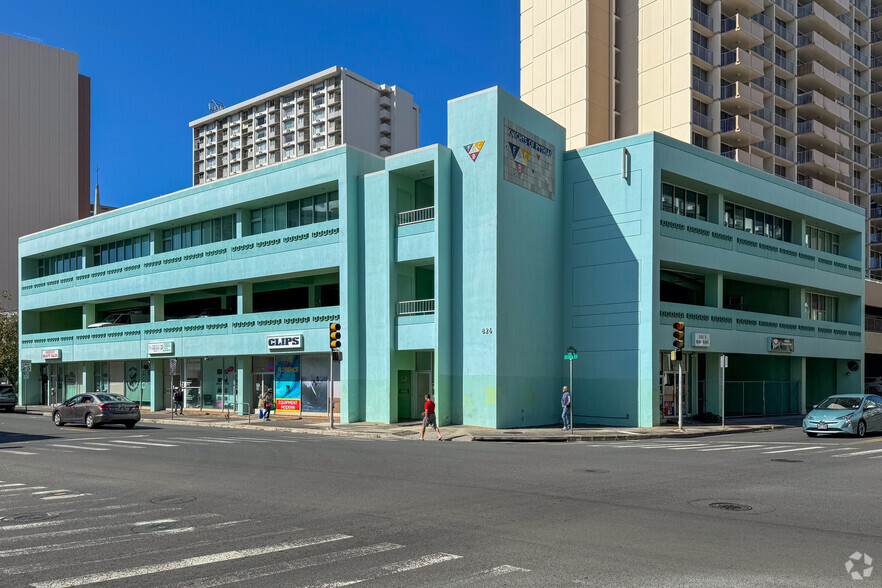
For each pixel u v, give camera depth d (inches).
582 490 458.3
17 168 3166.8
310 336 1294.3
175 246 1640.0
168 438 919.7
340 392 1253.7
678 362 1045.8
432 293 1294.3
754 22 2230.6
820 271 1584.6
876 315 1925.4
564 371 1235.2
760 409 1482.5
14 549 306.8
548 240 1226.6
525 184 1172.5
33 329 2091.5
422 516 371.6
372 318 1212.5
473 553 291.6
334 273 1353.3
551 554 289.1
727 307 1611.7
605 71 2266.2
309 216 1357.0
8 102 3169.3
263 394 1346.0
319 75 4825.3
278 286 1485.0
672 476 528.4
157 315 1659.7
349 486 480.7
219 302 1688.0
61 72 3378.4
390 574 260.1
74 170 3378.4
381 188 1217.4
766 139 2352.4
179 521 366.0
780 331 1456.7
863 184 2824.8
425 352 1241.4
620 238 1186.6
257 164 5187.0
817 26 2544.3
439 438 925.8
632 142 1186.0
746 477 522.6
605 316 1192.8
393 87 5036.9
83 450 764.0
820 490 457.4
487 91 1128.2
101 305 1942.7
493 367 1085.1
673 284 1400.1
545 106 2330.2
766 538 317.4
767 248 1423.5
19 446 821.2
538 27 2389.3
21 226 3147.1
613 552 292.0
